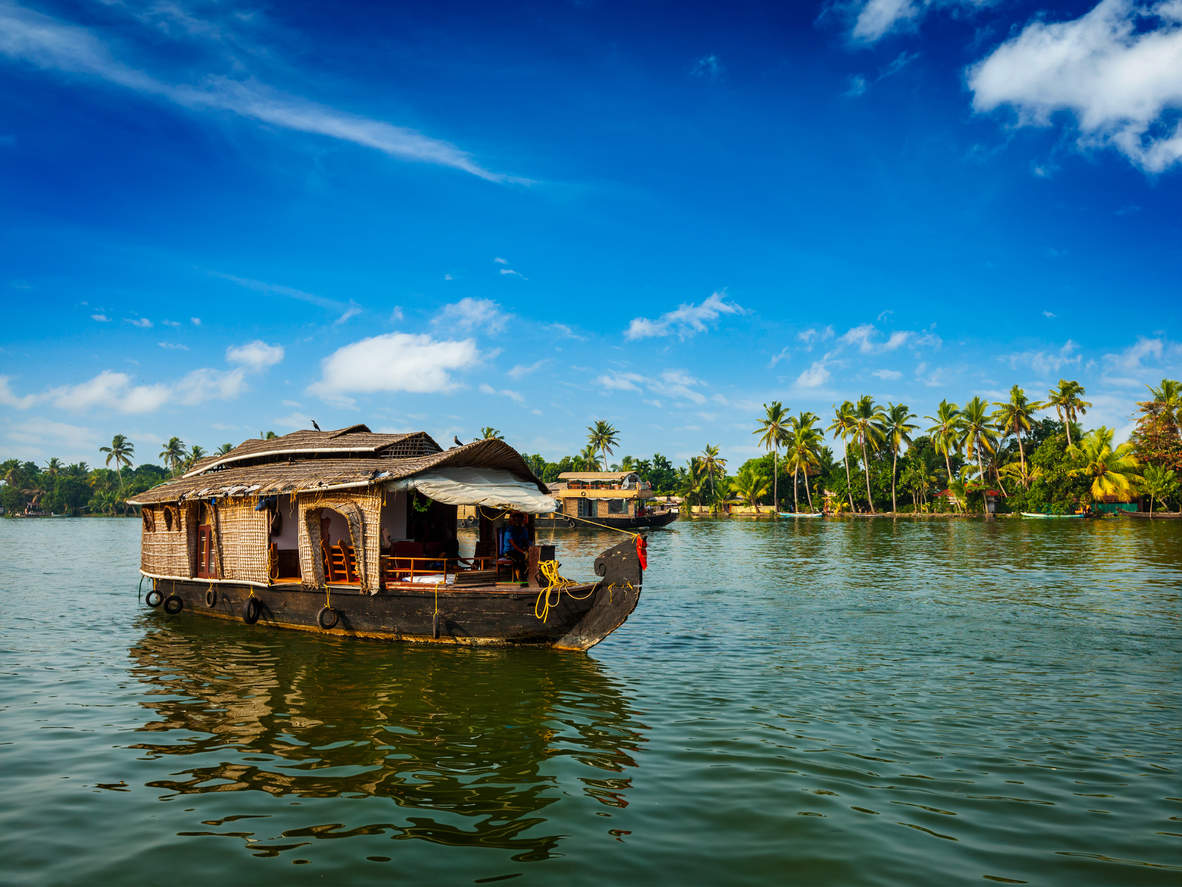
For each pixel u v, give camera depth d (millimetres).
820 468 88812
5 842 5352
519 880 4844
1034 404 69375
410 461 13188
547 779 6641
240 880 4836
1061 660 11461
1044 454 68688
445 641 12383
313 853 5211
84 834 5488
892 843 5383
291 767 6914
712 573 24328
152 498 16562
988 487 72438
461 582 12969
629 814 5895
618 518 54156
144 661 11422
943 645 12625
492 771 6840
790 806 6043
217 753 7281
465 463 13453
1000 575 22859
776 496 88188
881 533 48750
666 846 5344
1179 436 61938
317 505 13164
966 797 6238
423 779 6633
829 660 11531
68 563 30797
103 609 16984
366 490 12727
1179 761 7105
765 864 5070
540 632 11898
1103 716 8586
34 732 7895
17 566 29125
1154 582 20750
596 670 10867
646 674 10648
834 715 8656
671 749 7461
